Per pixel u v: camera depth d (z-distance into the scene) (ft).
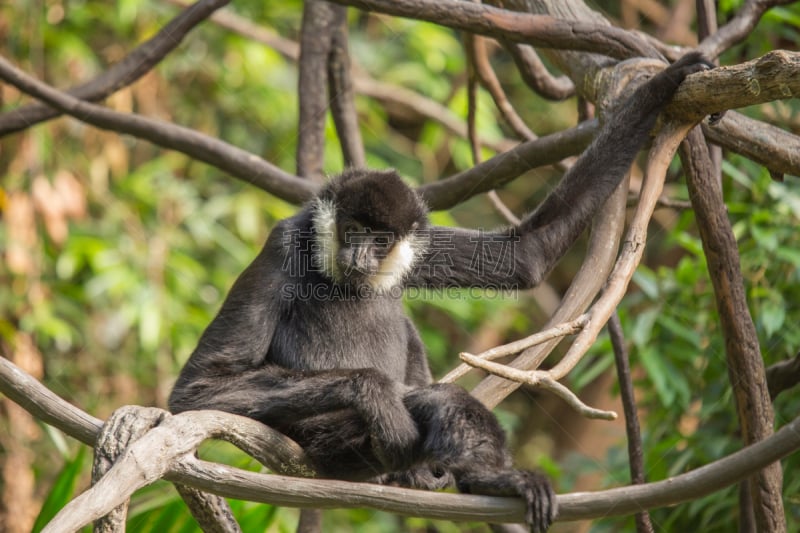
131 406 23.93
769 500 30.09
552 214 30.73
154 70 64.18
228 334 28.17
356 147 43.93
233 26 65.41
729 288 31.19
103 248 57.16
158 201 61.67
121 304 60.23
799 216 40.24
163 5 66.74
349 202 29.86
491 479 23.15
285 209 63.98
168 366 58.95
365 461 27.32
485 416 24.86
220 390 27.32
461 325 75.72
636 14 72.28
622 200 30.09
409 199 30.71
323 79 42.91
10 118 42.32
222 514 26.16
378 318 30.76
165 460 21.90
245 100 68.13
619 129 29.89
